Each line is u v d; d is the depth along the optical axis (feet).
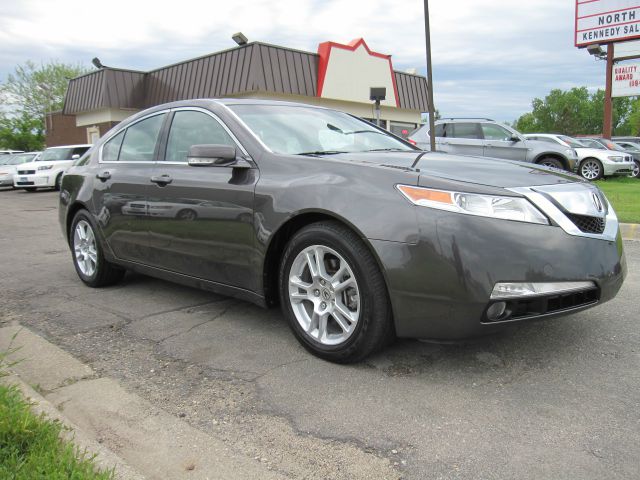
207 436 7.60
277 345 10.93
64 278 17.47
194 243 12.00
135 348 11.03
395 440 7.37
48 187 64.44
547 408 8.10
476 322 8.47
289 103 13.84
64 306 14.15
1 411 6.79
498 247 8.32
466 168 9.78
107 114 71.46
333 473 6.70
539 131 335.06
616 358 9.84
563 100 324.19
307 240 9.86
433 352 10.21
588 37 69.21
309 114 13.53
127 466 6.30
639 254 19.56
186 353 10.68
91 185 15.39
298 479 6.59
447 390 8.74
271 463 6.95
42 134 176.45
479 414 7.97
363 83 65.82
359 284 9.19
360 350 9.39
